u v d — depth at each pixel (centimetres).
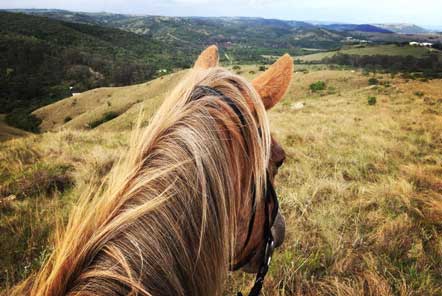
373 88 3319
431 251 333
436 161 727
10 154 747
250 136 80
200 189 67
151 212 63
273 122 1396
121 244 60
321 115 1678
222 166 72
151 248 60
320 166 654
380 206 439
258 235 104
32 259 302
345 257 310
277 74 109
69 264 59
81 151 733
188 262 64
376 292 261
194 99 79
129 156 74
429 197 470
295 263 294
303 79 5391
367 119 1441
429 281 277
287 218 398
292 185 536
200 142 70
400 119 1416
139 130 79
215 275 70
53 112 8388
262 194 85
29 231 353
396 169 644
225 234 71
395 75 5006
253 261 120
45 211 412
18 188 497
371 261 302
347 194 487
